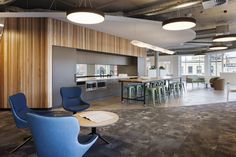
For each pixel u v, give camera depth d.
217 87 11.16
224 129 3.88
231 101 7.23
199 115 5.05
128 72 10.42
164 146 3.04
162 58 17.56
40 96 5.61
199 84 14.73
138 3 5.58
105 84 8.06
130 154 2.76
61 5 5.90
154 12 5.62
